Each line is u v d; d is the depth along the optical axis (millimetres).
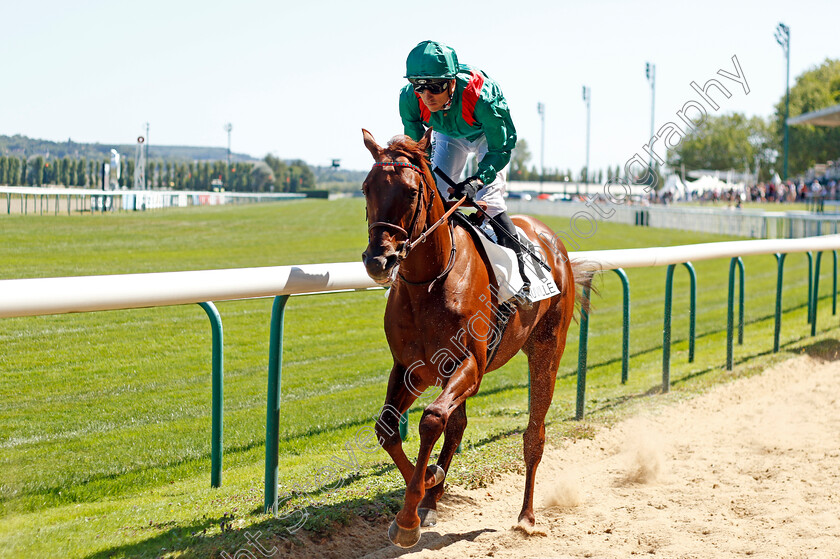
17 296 2051
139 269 9484
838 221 15422
